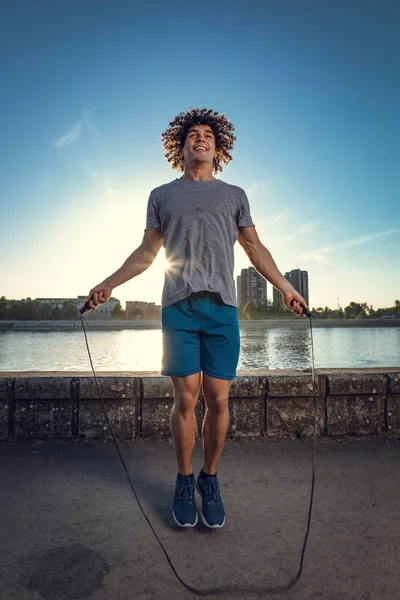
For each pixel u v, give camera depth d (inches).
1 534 87.7
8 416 149.9
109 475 119.6
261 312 7662.4
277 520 94.7
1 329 5664.4
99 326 6122.1
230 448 142.6
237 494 107.8
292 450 140.5
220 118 112.7
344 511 98.7
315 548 83.2
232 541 86.2
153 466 126.6
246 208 99.7
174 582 72.8
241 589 71.0
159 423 152.5
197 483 99.1
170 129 115.0
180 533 89.4
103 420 151.1
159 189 100.9
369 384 157.0
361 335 4372.5
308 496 106.4
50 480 115.8
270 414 155.4
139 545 84.5
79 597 68.7
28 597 68.5
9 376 154.5
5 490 109.0
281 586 71.7
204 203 94.2
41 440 149.5
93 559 79.4
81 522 93.3
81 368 1686.8
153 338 3777.1
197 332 93.0
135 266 100.6
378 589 70.9
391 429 159.2
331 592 70.2
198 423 152.3
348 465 127.1
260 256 100.8
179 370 92.3
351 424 156.8
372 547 83.5
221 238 93.9
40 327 5989.2
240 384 153.0
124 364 1804.9
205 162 102.0
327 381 156.2
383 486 112.4
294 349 2516.0
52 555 80.4
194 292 90.5
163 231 97.3
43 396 149.4
